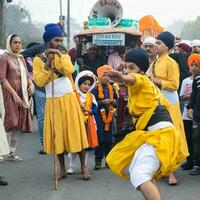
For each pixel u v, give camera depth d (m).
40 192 9.37
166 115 7.19
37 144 13.91
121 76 6.90
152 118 7.11
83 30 16.72
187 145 11.03
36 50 13.20
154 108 7.14
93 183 9.98
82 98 10.59
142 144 7.07
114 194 9.27
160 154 6.89
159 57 10.29
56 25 10.02
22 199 8.97
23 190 9.51
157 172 7.04
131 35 17.20
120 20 17.16
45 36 9.97
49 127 9.96
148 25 18.06
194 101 10.62
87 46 16.67
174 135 7.05
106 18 17.00
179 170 11.28
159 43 10.20
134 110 7.19
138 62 7.34
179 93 12.66
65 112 9.91
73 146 9.88
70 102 9.95
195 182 10.24
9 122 11.49
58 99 9.93
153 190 6.74
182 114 11.95
